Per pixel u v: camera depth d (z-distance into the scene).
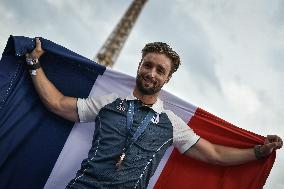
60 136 3.21
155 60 2.71
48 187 3.18
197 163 3.46
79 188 2.32
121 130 2.56
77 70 3.24
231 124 3.43
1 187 2.98
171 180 3.45
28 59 2.84
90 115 2.85
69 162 3.25
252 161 3.26
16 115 2.90
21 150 3.06
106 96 2.86
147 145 2.55
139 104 2.74
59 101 2.89
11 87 2.82
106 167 2.39
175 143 2.92
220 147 3.14
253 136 3.30
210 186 3.39
